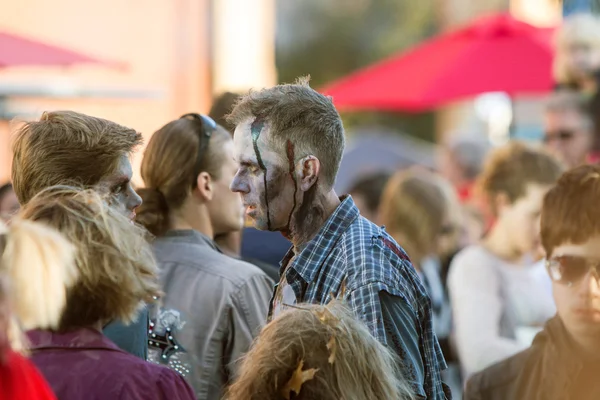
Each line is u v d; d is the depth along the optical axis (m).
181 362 7.83
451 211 12.75
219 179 8.38
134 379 5.53
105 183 6.82
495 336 9.59
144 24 20.69
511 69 19.75
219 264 8.12
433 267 12.43
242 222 8.60
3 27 19.31
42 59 15.52
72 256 5.46
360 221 6.51
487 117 32.16
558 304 6.94
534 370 7.14
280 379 5.43
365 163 27.42
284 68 49.25
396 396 5.58
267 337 5.63
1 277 4.69
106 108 20.16
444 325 12.09
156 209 8.23
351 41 50.03
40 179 6.71
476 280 9.88
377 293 6.07
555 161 10.38
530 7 32.94
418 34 49.53
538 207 9.97
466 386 7.45
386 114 47.66
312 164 6.45
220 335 7.92
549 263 6.99
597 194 6.77
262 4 23.23
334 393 5.39
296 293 6.41
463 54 20.34
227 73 22.14
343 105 21.94
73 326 5.62
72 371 5.50
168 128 8.38
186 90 21.42
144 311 6.80
